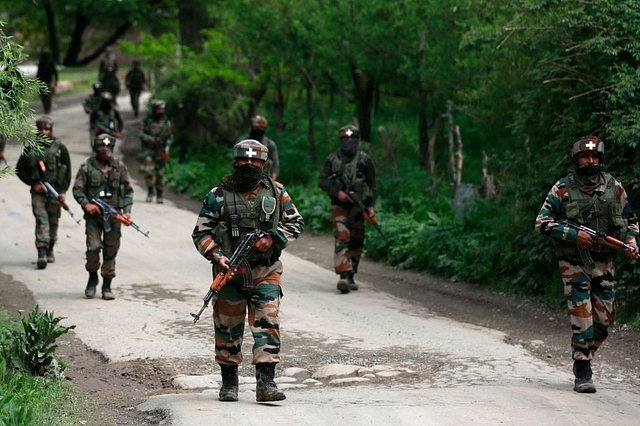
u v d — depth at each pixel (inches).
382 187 1074.1
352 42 1155.9
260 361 378.9
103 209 623.8
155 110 1115.9
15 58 413.7
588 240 414.3
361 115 1295.5
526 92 709.3
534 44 658.2
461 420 352.2
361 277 765.9
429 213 864.9
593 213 420.2
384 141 1142.3
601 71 629.6
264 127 740.0
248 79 1405.0
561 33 639.8
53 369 435.2
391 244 837.8
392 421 348.5
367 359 495.8
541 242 674.2
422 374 462.0
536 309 642.2
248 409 368.5
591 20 611.5
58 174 728.3
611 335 555.2
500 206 778.2
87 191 626.5
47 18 2955.2
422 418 353.4
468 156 1354.6
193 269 751.7
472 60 1015.6
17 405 366.9
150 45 1501.0
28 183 730.2
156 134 1117.7
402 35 1127.6
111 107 1360.7
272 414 357.7
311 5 1165.7
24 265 741.3
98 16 2664.9
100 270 688.4
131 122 1920.5
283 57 1243.2
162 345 516.4
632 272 591.8
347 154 687.1
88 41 3464.6
